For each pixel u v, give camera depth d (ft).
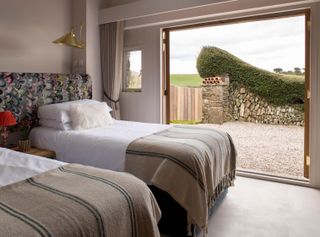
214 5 11.49
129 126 10.77
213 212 8.54
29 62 11.41
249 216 8.31
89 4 13.03
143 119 13.97
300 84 18.84
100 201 3.91
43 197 3.92
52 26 12.25
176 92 19.45
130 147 7.70
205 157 7.38
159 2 11.90
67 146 9.20
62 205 3.67
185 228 6.98
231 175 9.84
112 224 3.80
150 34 13.42
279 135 19.13
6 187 4.31
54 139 9.70
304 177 10.97
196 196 6.64
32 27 11.43
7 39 10.57
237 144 17.43
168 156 6.98
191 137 8.34
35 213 3.45
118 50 13.55
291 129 19.71
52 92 11.57
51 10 12.16
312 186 10.56
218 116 21.08
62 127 10.08
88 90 13.08
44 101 11.30
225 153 9.18
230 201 9.41
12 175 4.99
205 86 20.95
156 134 8.89
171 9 11.62
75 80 12.46
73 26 13.24
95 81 13.65
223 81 20.95
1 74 9.83
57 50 12.57
